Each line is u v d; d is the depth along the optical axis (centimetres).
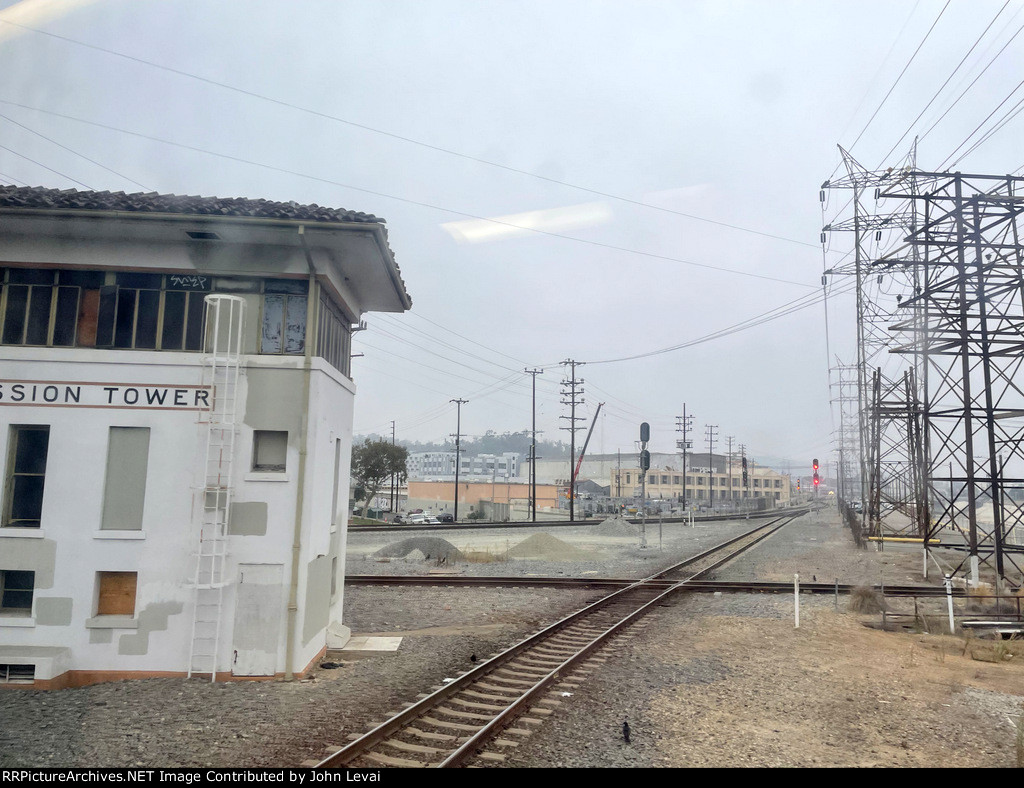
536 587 2141
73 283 1128
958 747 794
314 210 1091
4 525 1067
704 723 859
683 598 1928
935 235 2536
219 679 1040
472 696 948
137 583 1059
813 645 1343
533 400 6284
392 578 2155
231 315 1106
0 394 1076
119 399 1087
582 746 765
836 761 740
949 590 1530
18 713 856
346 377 1366
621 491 12338
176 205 1053
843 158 3941
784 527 5509
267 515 1080
